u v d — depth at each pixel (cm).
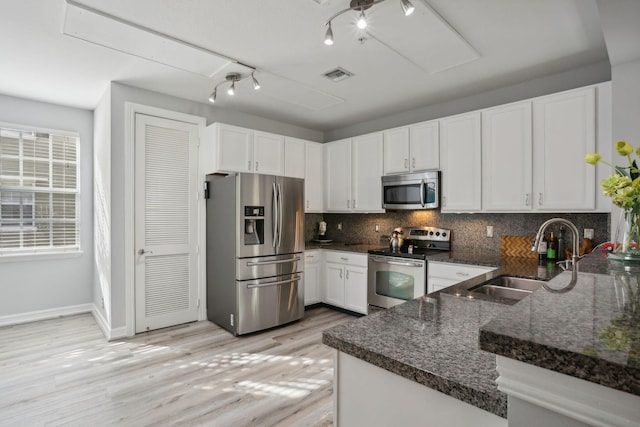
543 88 302
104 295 344
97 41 241
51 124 384
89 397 217
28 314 371
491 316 124
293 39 240
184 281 366
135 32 229
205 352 290
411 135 366
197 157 376
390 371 88
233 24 221
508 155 293
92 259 411
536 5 198
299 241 381
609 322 64
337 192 449
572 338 55
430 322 117
